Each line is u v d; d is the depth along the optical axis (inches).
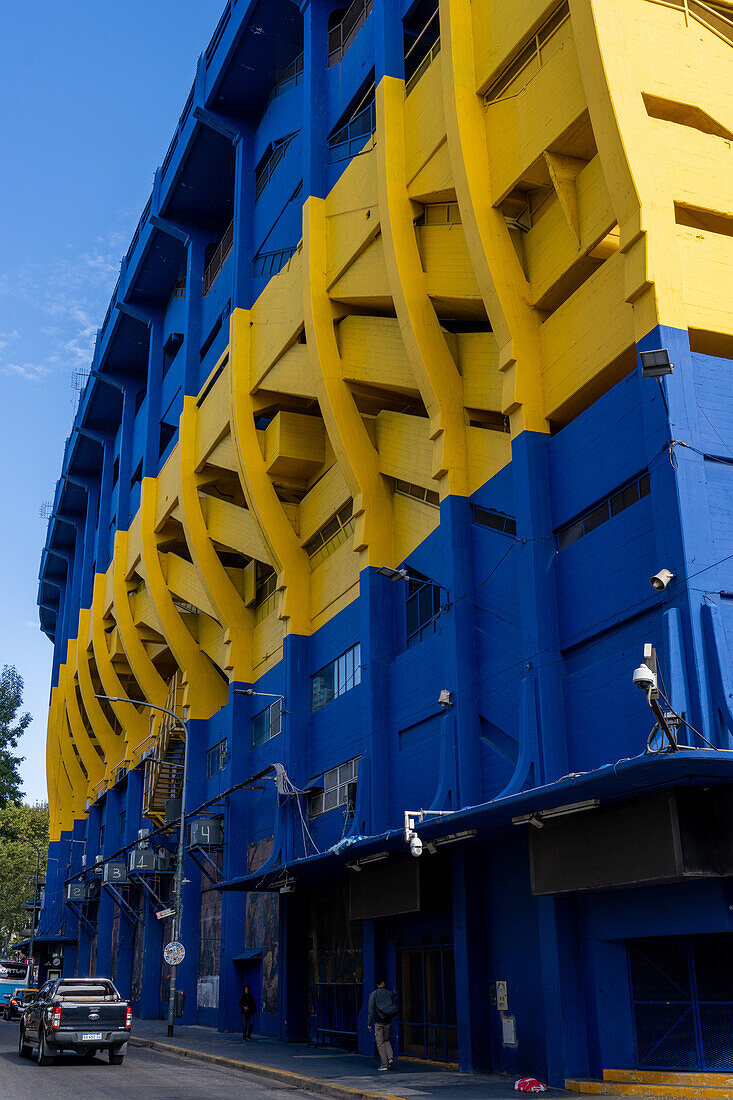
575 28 675.4
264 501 1267.2
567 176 737.0
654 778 510.6
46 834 4143.7
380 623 993.5
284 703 1226.0
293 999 1134.4
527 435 745.6
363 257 1037.2
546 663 690.8
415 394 1009.5
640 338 629.9
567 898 655.1
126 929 2052.2
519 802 590.6
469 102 823.7
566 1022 625.9
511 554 777.6
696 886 560.7
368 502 1024.9
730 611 577.6
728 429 613.0
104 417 2369.6
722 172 671.8
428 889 798.5
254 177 1478.8
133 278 1915.6
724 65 706.8
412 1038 874.1
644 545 621.9
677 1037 589.9
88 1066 853.8
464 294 864.3
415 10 1018.1
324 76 1216.8
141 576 1968.5
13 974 1958.7
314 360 1075.3
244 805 1407.5
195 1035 1263.5
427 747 876.0
